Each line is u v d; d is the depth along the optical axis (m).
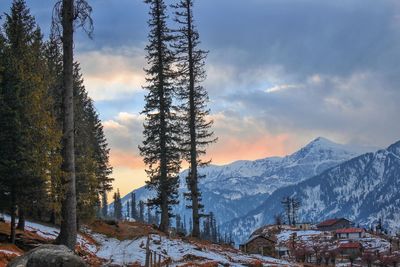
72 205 18.34
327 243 172.25
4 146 26.91
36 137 27.67
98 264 23.77
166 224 42.53
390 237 197.88
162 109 43.47
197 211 43.06
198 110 44.31
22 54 30.59
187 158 44.03
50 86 33.00
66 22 18.33
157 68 43.88
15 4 33.78
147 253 20.94
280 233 193.75
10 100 27.36
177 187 43.88
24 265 13.07
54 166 27.06
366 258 136.12
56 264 12.95
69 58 18.52
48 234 35.16
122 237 41.09
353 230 188.88
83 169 43.56
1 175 26.48
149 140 43.56
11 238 25.42
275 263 35.34
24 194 27.16
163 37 44.31
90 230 43.94
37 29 33.50
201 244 37.38
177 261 27.66
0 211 29.52
